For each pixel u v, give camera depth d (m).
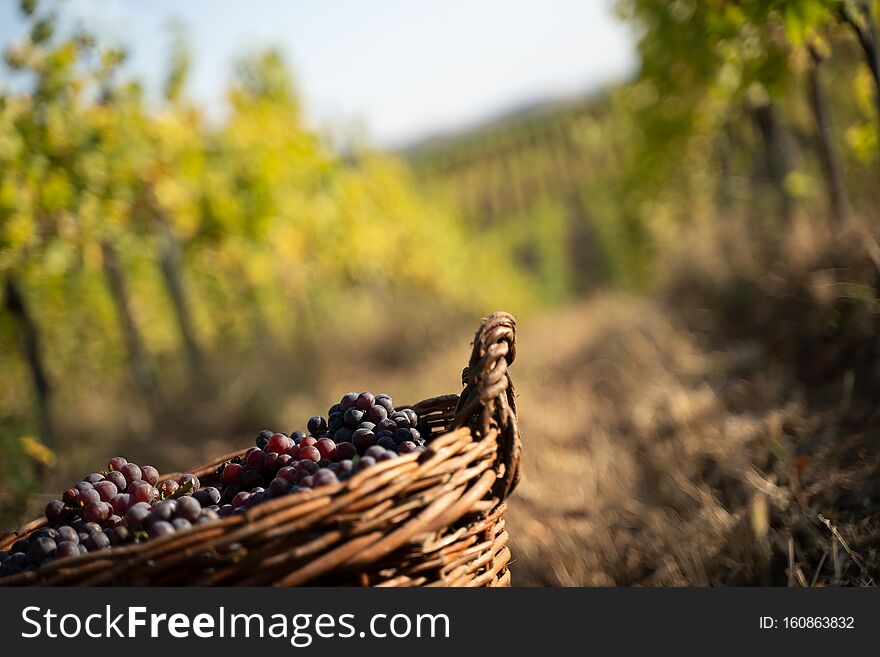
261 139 7.86
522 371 5.94
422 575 1.55
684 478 2.90
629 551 2.62
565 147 65.19
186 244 7.45
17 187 5.06
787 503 2.56
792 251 4.29
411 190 14.81
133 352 6.22
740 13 4.23
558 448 3.84
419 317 8.80
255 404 5.74
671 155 10.18
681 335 4.94
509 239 44.44
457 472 1.60
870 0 3.66
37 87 5.43
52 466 4.13
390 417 1.91
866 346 3.35
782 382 3.53
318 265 9.39
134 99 6.15
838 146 5.92
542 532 2.86
